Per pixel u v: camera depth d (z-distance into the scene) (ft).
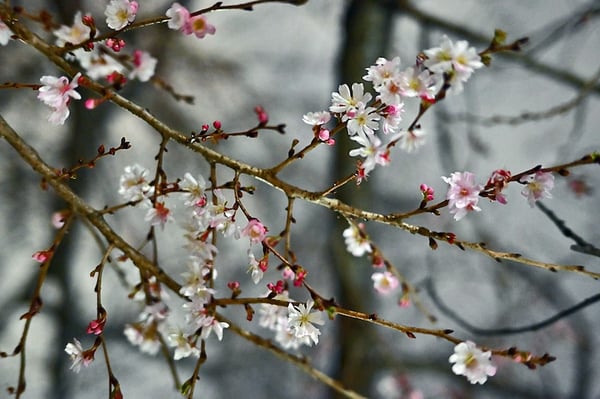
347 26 7.16
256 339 4.00
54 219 3.90
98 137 9.46
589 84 5.45
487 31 9.05
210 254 3.80
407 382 7.27
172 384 10.68
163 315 4.00
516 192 9.93
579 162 3.63
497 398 9.93
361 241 4.02
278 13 10.98
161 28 8.75
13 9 3.96
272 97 11.44
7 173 9.72
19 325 9.58
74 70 3.85
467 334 10.12
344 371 7.07
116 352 10.23
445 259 10.37
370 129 3.67
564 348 10.07
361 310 6.99
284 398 11.15
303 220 11.23
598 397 10.04
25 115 9.36
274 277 10.56
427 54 3.58
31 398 9.35
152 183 3.85
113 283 10.13
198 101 10.38
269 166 11.39
